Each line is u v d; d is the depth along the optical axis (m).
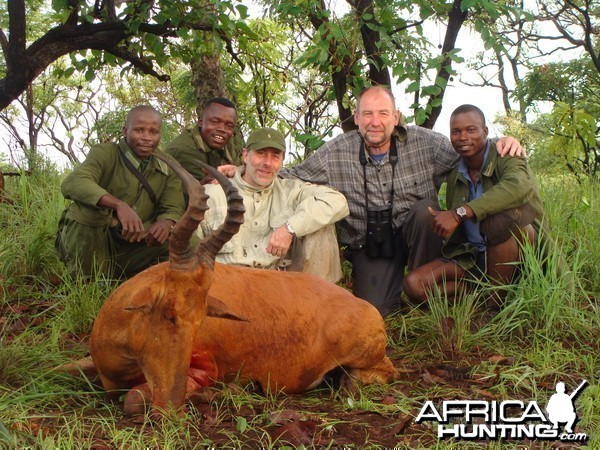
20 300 6.91
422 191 7.11
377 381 5.33
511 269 6.59
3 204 9.01
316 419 4.57
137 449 3.94
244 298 4.95
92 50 9.79
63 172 11.12
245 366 4.93
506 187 6.41
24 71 8.73
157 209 7.09
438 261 6.77
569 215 8.23
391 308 7.02
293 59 11.55
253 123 11.19
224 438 4.24
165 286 4.25
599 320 6.28
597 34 17.42
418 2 8.16
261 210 6.31
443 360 5.89
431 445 4.29
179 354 4.24
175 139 7.88
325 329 5.10
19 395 4.70
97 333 4.60
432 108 8.59
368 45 8.59
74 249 6.90
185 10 8.90
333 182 7.09
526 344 6.12
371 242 7.07
